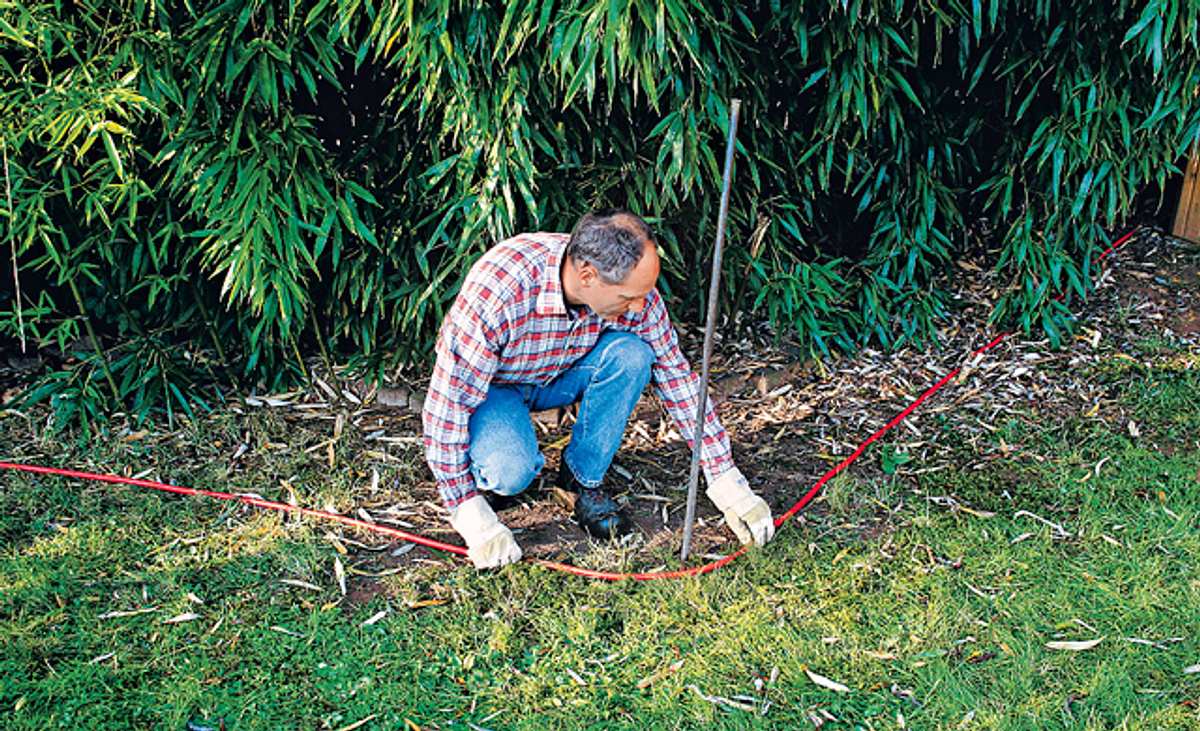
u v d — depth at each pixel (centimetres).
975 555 288
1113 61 358
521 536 299
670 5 272
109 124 290
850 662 253
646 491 321
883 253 392
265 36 303
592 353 278
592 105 322
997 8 333
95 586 275
